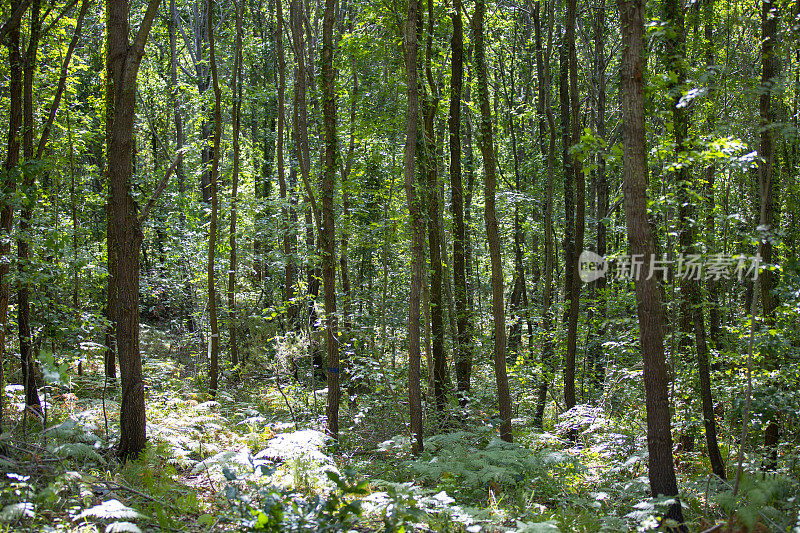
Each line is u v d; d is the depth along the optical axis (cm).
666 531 554
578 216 1094
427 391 1121
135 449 670
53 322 822
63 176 1184
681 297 793
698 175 796
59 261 818
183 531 477
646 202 611
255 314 1514
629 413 973
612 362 1148
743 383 774
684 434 848
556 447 953
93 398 984
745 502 539
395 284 1487
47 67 991
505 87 2052
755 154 561
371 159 1350
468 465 689
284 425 846
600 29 1664
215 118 1319
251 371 1461
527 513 590
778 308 711
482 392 1329
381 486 578
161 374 1192
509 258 2372
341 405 1150
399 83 1045
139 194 714
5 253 697
